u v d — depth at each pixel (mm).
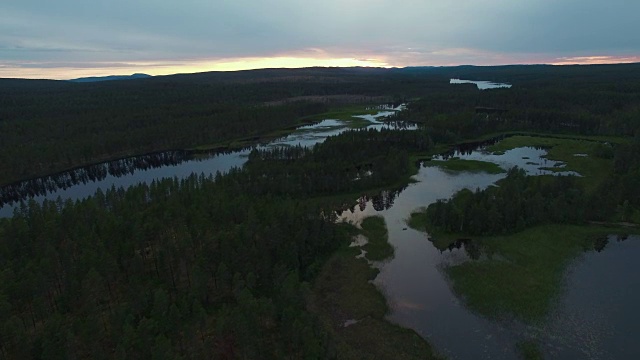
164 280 69625
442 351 57062
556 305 65938
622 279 73062
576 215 95125
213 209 86812
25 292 59219
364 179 125812
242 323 52688
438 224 95312
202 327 57312
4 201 137125
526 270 76625
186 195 100125
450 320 63719
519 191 104938
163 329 54406
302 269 78000
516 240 88000
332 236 87312
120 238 74312
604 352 55688
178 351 53562
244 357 53219
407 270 78500
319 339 54719
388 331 61406
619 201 101062
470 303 67750
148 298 61844
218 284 68000
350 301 68938
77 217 86500
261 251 72875
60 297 61438
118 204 96875
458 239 90062
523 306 66000
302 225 83188
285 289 61688
